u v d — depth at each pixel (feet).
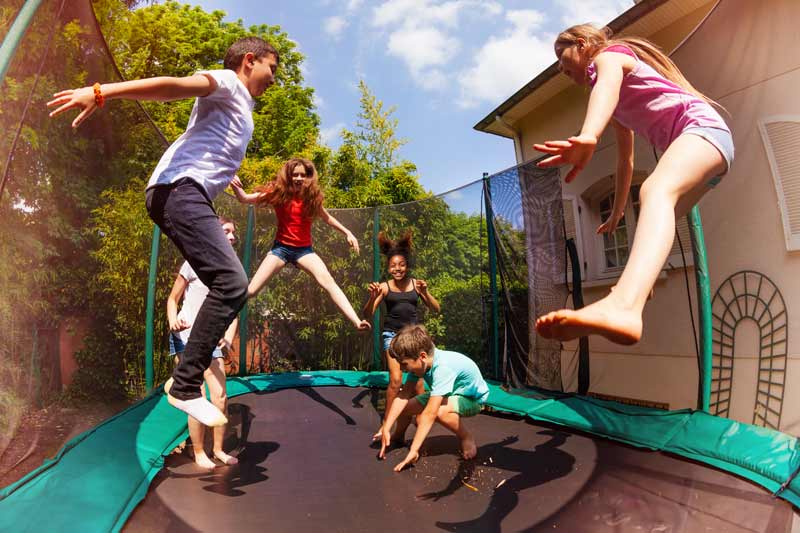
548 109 20.58
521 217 13.09
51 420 7.00
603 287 14.21
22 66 5.15
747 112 8.86
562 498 5.97
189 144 5.57
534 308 12.50
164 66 32.19
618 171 6.05
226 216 14.87
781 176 8.51
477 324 14.28
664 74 4.83
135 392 9.91
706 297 8.71
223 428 8.00
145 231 10.30
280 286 17.10
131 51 28.40
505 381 13.21
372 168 34.81
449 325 15.11
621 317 2.83
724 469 6.77
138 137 9.73
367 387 15.44
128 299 9.57
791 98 8.08
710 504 5.64
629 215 13.65
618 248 14.14
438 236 15.67
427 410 7.30
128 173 9.37
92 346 8.17
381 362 17.20
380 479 6.88
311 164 11.73
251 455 8.28
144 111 9.83
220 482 6.84
